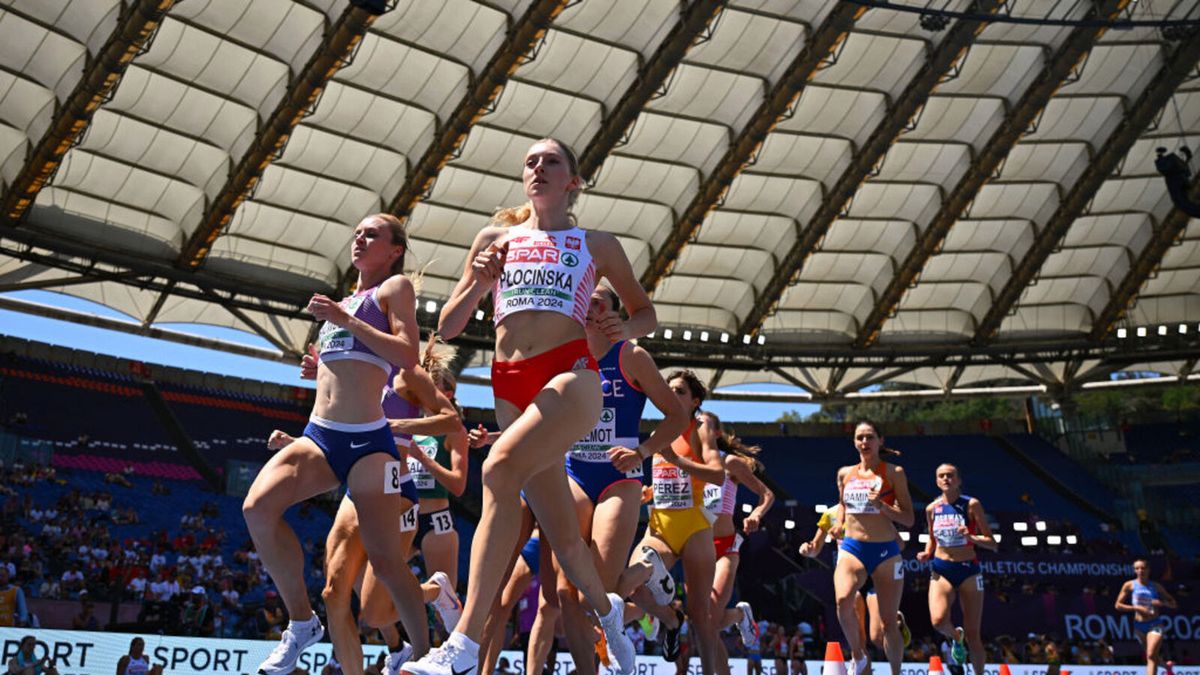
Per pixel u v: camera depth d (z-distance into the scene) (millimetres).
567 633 7016
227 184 32531
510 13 30328
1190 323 47344
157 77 29969
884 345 47656
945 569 12602
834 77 34938
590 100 34156
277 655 5758
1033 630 33000
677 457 8633
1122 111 37719
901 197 40688
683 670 9617
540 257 5227
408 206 34875
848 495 11648
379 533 5863
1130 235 43969
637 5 31234
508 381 5141
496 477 4793
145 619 25094
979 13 28984
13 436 37375
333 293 39031
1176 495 48250
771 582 36125
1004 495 48312
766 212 40531
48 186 32531
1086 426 51812
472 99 31547
